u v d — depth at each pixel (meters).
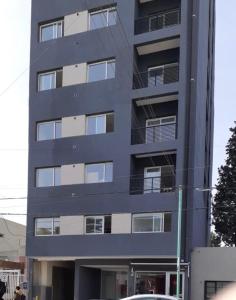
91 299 34.00
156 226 30.83
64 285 37.12
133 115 33.25
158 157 32.75
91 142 33.75
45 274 35.62
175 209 30.48
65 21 36.38
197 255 30.45
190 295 30.05
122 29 34.38
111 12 35.12
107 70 34.41
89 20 35.75
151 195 31.30
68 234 33.22
